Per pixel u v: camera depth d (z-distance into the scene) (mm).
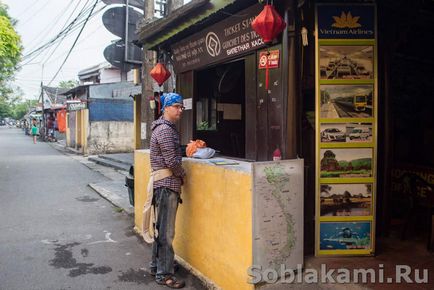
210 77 5797
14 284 3889
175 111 3822
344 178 3656
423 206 4477
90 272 4207
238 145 5957
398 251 3885
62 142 29266
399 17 4152
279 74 3703
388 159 4297
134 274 4152
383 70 4238
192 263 4102
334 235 3691
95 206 7633
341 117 3623
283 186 3305
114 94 21344
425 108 5047
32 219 6539
